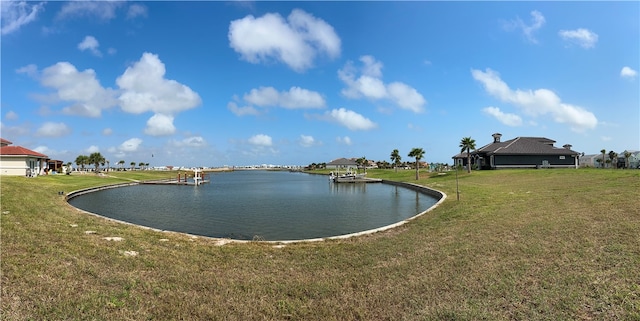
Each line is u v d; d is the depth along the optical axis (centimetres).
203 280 820
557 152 5928
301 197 4156
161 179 8375
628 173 3153
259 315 636
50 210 1902
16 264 803
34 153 5331
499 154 5816
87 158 9044
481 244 1068
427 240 1233
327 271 924
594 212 1400
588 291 661
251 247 1256
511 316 593
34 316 571
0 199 1991
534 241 1041
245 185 6938
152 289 735
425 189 4331
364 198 3938
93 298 654
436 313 619
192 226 2136
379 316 632
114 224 1662
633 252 850
